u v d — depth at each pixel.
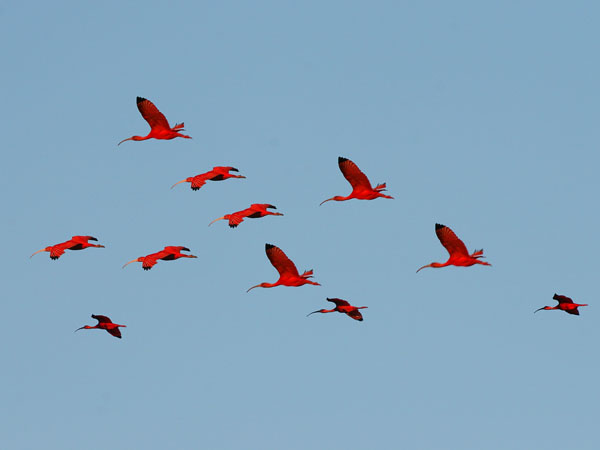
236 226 62.47
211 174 64.75
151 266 63.75
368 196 63.88
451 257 62.28
